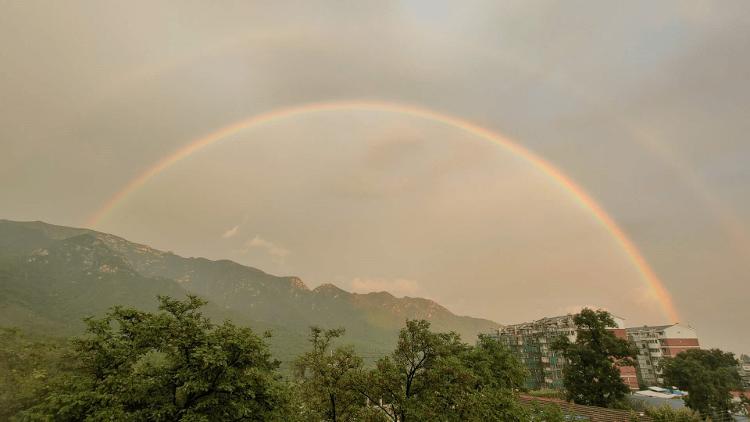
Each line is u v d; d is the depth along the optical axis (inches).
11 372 997.8
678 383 2706.7
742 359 5556.1
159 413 809.5
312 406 1189.7
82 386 807.7
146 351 946.7
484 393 1130.0
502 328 5743.1
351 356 1237.7
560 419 1180.5
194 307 1025.5
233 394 924.6
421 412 1017.5
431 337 1172.5
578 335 2726.4
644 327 5172.2
